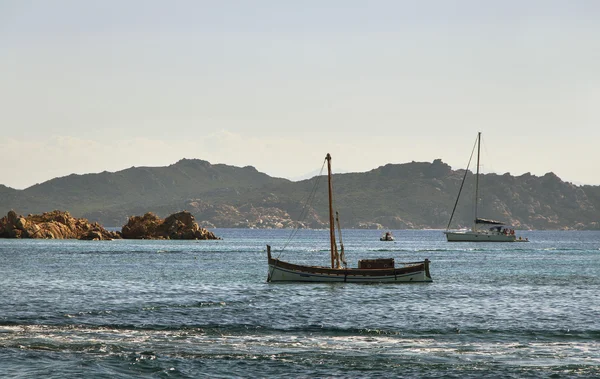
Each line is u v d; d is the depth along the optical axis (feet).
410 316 257.75
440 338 214.48
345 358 186.29
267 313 261.03
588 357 189.57
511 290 353.72
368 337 215.31
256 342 205.87
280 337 213.66
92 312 257.75
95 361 181.57
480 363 181.98
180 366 177.68
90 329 223.92
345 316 255.91
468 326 235.61
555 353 194.18
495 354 192.54
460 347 201.26
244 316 253.03
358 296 320.70
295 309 273.13
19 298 303.89
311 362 181.98
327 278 381.81
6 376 168.14
